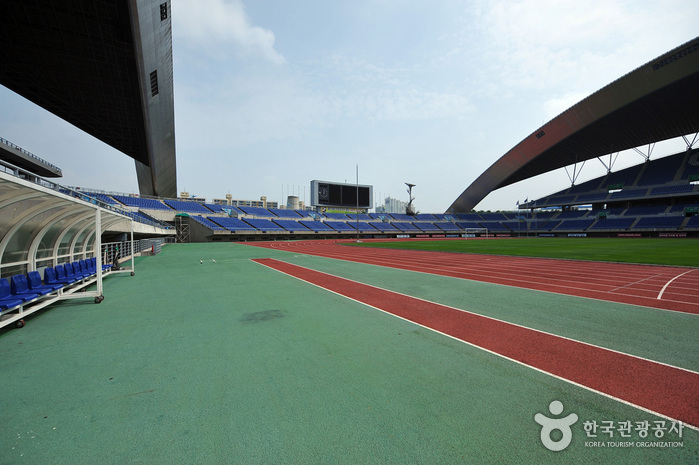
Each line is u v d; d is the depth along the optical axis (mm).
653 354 4602
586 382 3738
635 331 5652
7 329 5914
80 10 19078
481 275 12789
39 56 23234
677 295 8766
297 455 2512
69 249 10906
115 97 29125
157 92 27562
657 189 58938
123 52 22938
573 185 75375
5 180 4477
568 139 58219
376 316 6688
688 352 4672
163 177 47562
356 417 3025
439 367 4160
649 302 7941
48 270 8250
